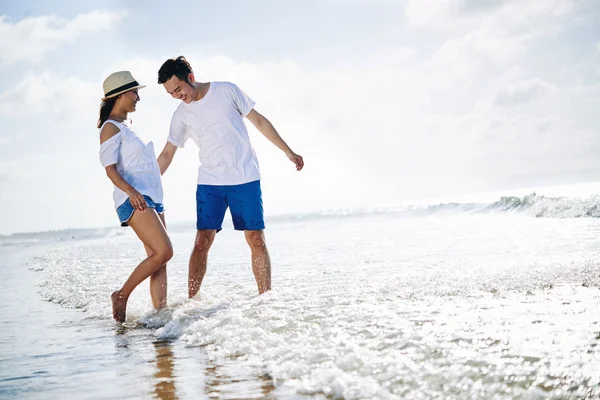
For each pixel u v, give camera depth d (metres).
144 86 4.15
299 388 2.15
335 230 14.11
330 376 2.19
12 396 2.38
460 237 8.92
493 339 2.36
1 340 3.62
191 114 4.28
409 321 2.77
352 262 6.35
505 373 2.00
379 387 2.03
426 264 5.61
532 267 4.40
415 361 2.21
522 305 2.98
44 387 2.48
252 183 4.29
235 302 3.90
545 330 2.43
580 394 1.79
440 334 2.49
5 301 5.65
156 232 3.99
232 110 4.28
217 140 4.25
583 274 3.85
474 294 3.45
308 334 2.79
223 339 3.03
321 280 4.88
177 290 4.96
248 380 2.34
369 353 2.36
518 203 15.34
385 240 9.42
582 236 7.46
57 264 9.67
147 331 3.61
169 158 4.45
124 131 4.02
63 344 3.38
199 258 4.36
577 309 2.79
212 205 4.30
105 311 4.45
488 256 5.93
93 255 11.05
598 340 2.25
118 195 4.01
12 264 11.06
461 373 2.04
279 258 7.50
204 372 2.52
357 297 3.62
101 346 3.25
